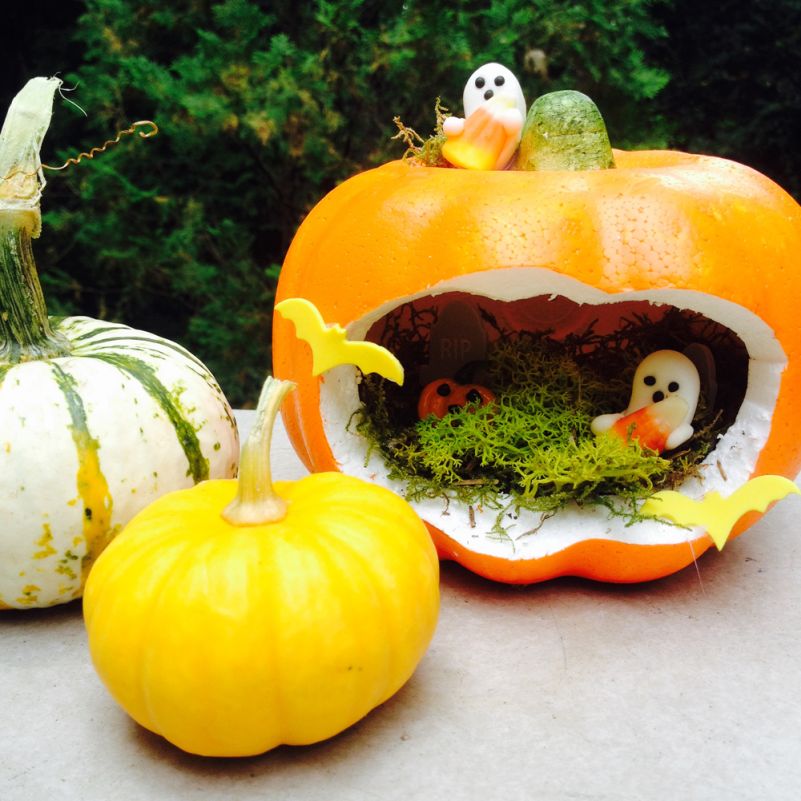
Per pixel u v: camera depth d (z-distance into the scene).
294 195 0.83
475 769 0.27
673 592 0.37
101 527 0.33
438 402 0.38
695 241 0.32
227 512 0.28
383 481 0.37
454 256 0.32
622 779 0.27
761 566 0.39
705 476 0.35
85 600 0.28
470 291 0.33
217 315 0.83
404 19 0.74
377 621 0.27
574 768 0.27
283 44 0.72
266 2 0.80
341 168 0.80
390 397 0.39
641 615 0.35
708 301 0.32
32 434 0.32
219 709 0.26
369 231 0.34
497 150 0.37
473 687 0.31
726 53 0.93
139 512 0.31
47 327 0.35
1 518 0.32
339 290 0.34
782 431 0.34
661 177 0.33
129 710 0.27
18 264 0.33
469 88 0.38
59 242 0.88
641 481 0.35
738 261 0.32
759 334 0.33
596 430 0.36
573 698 0.30
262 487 0.28
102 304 0.89
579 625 0.34
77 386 0.33
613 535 0.35
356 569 0.27
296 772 0.27
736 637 0.34
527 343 0.40
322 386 0.36
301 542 0.27
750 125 0.93
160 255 0.81
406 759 0.28
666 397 0.35
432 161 0.39
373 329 0.40
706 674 0.32
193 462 0.35
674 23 0.94
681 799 0.26
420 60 0.75
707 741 0.28
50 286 0.88
